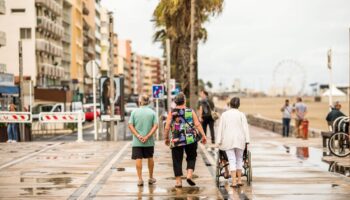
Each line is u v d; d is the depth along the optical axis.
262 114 123.75
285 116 47.81
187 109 16.86
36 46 103.00
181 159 17.06
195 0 41.66
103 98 40.41
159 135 39.84
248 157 17.45
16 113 39.75
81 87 146.12
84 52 155.38
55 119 38.03
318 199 14.91
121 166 22.61
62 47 127.94
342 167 22.00
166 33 51.28
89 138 48.00
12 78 65.69
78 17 142.75
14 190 16.86
